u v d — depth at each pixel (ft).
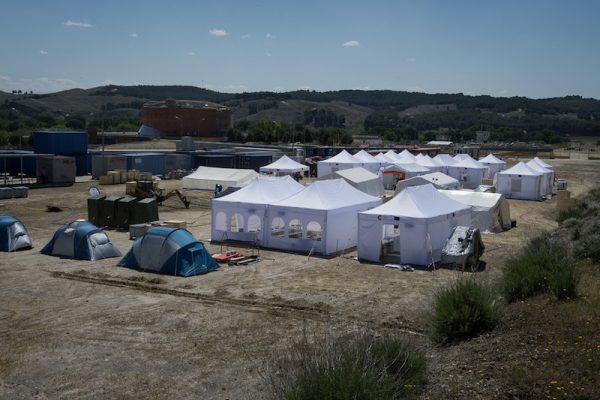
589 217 82.74
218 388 34.88
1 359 40.06
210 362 39.24
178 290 59.00
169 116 413.39
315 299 55.57
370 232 75.10
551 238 73.77
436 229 73.82
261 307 52.95
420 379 29.99
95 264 71.20
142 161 188.34
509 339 34.40
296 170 179.83
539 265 46.96
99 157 178.91
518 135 649.20
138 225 89.10
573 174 238.27
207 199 139.64
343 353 28.43
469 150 329.72
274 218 83.56
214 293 57.67
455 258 71.36
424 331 42.88
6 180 158.20
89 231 75.36
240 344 42.78
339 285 61.57
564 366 28.43
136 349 41.98
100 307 52.90
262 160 220.02
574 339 32.04
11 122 490.90
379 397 25.72
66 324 47.88
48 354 41.01
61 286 60.34
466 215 83.46
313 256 78.02
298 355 33.55
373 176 143.54
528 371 28.53
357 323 47.26
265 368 37.11
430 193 81.15
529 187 153.28
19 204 124.26
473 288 40.75
